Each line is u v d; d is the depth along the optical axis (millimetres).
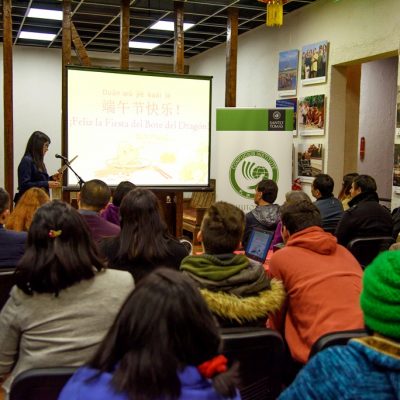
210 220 1829
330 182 4230
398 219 4117
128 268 2189
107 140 5465
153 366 830
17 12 6805
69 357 1465
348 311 1933
